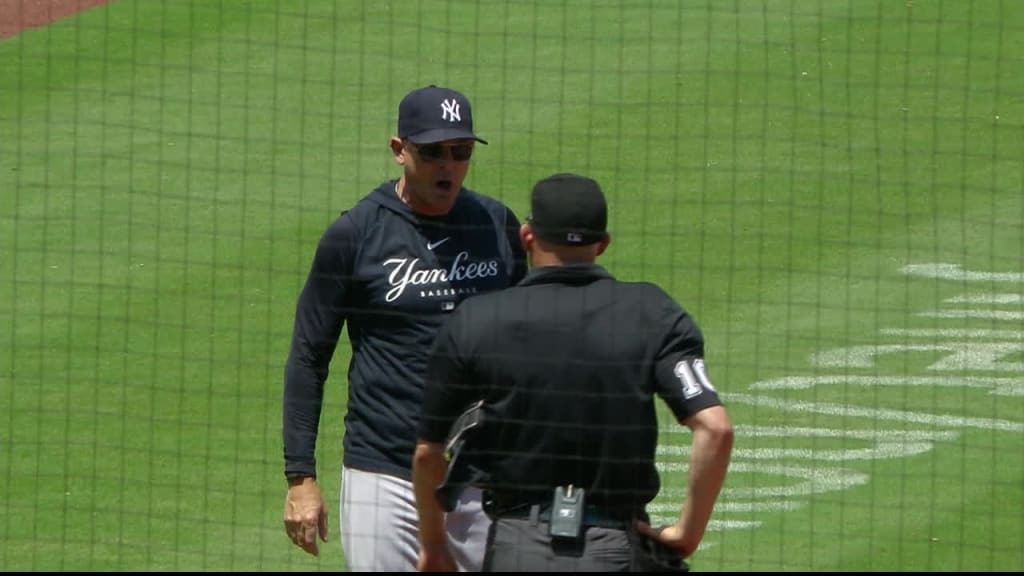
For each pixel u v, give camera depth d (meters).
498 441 19.20
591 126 54.66
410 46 60.06
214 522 32.66
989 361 40.16
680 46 59.19
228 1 63.25
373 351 23.38
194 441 36.59
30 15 62.53
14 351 41.34
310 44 60.28
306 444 23.47
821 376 39.47
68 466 35.22
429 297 23.25
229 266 46.44
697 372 18.81
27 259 46.84
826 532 31.75
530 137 53.78
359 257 23.31
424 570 20.52
